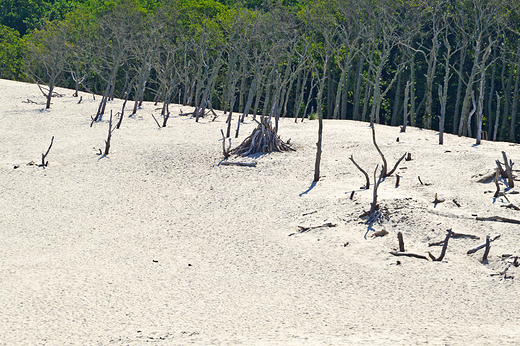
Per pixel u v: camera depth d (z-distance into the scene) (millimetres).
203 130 33906
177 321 9867
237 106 62594
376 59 55594
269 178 21703
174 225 16984
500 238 14219
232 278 12523
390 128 36031
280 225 16469
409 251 13844
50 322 9828
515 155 23391
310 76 59656
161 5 57875
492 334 8859
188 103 49094
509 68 48375
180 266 13383
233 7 57844
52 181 22516
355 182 20125
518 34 44625
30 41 61844
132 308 10586
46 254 14398
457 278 12172
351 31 49906
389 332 9109
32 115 39594
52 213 18453
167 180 22297
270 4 50969
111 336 9125
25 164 25062
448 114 54594
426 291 11469
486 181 18891
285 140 28906
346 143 27516
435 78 53250
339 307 10625
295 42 44125
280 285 12023
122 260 13828
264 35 46812
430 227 14922
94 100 47844
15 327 9586
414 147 25938
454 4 47719
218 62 43406
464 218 15539
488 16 40312
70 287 11797
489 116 47062
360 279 12242
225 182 21594
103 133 33062
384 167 20375
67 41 54875
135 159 25609
